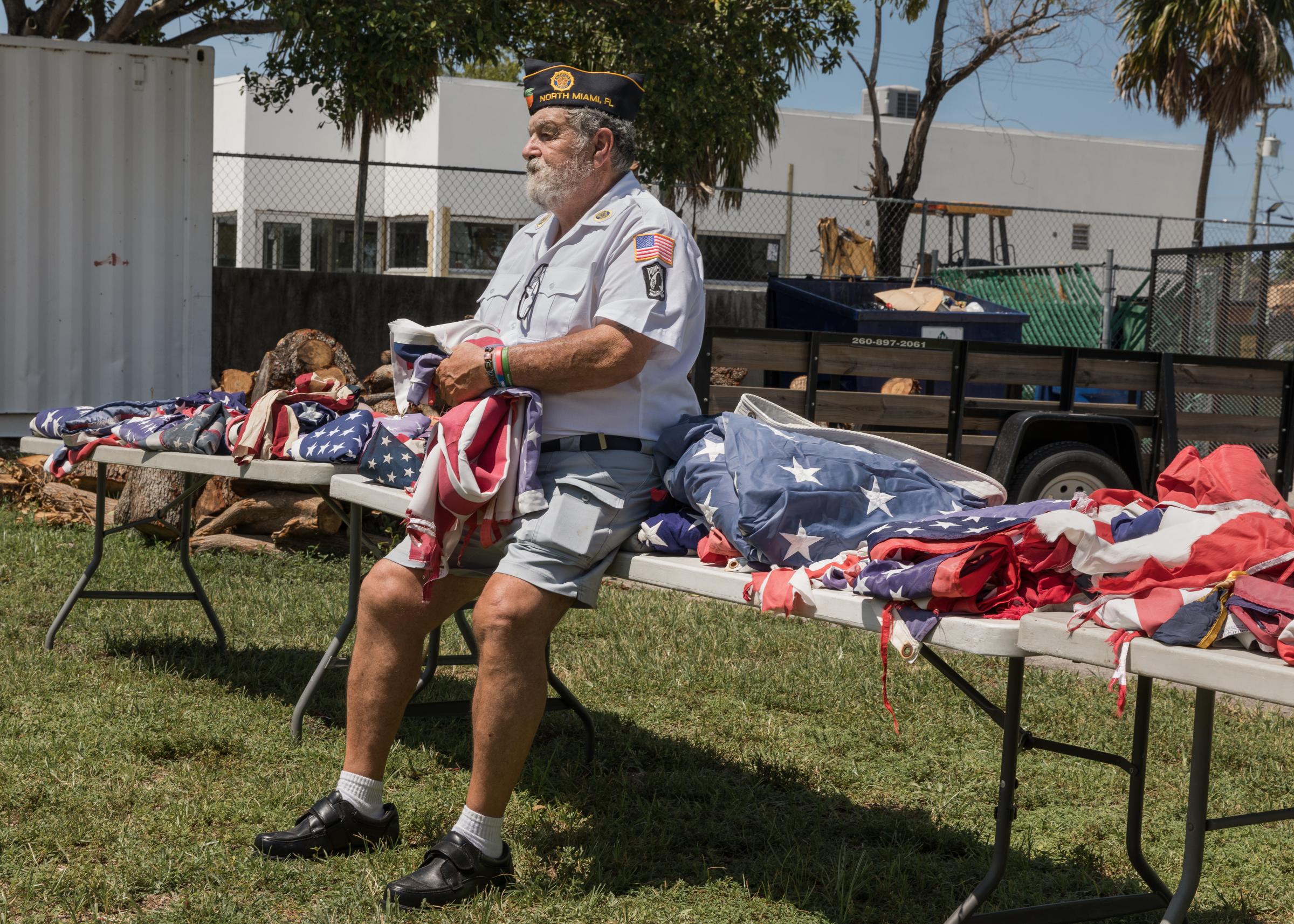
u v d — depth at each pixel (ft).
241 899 9.34
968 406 24.90
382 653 10.19
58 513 24.62
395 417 12.48
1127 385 25.62
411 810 11.07
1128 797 10.45
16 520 24.07
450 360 9.93
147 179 29.86
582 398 10.04
